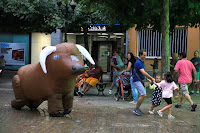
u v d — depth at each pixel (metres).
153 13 10.85
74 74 6.43
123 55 18.98
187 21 12.92
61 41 22.56
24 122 6.37
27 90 7.23
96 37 23.20
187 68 8.62
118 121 6.73
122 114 7.64
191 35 18.81
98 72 11.27
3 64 19.30
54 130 5.73
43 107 8.41
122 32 20.81
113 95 11.77
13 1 14.19
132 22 11.84
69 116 7.16
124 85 10.23
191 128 6.19
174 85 7.20
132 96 10.67
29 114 7.27
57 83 6.75
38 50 23.89
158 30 14.00
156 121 6.82
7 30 8.31
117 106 8.97
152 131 5.85
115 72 11.80
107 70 23.34
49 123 6.32
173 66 12.48
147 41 19.75
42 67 6.46
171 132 5.80
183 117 7.41
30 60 24.19
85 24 15.44
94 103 9.53
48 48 6.57
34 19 14.95
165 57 10.36
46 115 7.18
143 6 10.97
